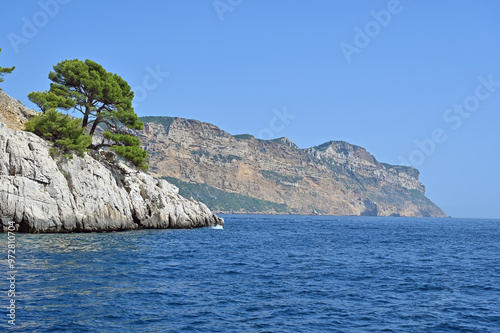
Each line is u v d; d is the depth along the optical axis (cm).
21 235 5034
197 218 9125
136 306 2289
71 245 4462
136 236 6094
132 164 7738
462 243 7775
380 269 3966
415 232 12175
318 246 6338
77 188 6019
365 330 2066
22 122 6550
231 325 2059
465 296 2838
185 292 2666
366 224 19975
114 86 7569
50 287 2550
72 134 6191
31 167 5428
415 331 2078
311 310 2369
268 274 3478
